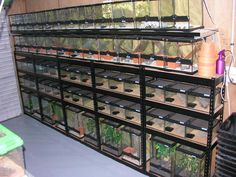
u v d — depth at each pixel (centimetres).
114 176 252
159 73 215
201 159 208
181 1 193
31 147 315
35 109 399
